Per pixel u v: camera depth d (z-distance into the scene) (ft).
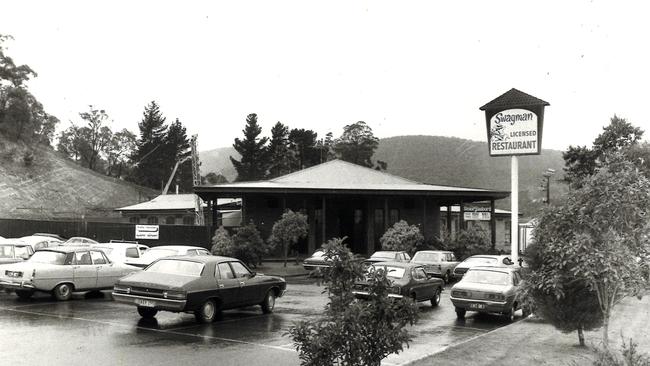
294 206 149.89
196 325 45.11
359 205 161.99
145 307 47.26
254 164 389.80
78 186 334.85
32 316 46.78
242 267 51.21
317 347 20.03
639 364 25.53
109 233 138.00
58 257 57.47
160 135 408.05
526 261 32.86
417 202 162.09
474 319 55.26
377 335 21.16
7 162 322.75
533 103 76.74
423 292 62.59
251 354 35.06
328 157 412.16
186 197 229.45
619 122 161.68
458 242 137.80
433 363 32.01
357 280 22.07
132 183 380.37
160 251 68.95
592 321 36.45
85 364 31.22
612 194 27.48
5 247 70.38
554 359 33.22
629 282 28.40
